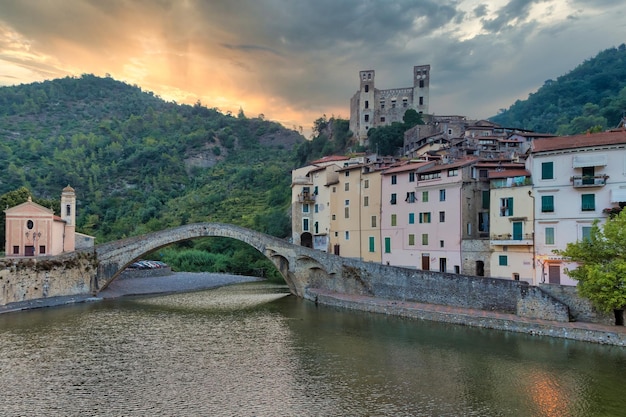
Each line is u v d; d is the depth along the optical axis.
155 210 163.62
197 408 29.78
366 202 76.12
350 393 32.22
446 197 62.50
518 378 34.44
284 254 75.00
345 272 69.50
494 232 57.09
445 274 56.81
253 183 179.12
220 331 50.88
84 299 72.25
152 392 32.53
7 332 49.84
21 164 178.62
